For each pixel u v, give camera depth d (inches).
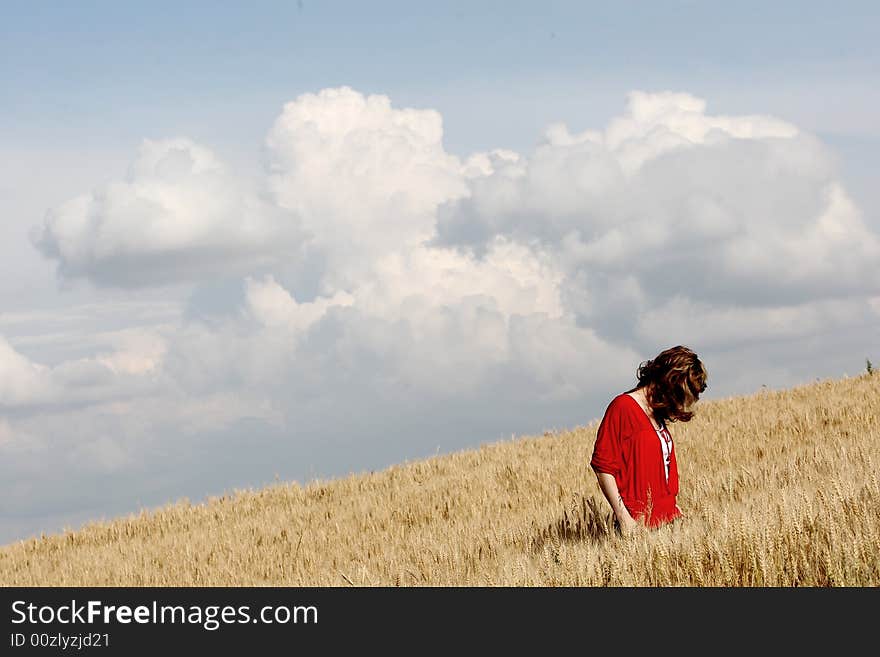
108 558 546.9
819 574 182.4
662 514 251.8
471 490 567.2
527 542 321.1
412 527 472.4
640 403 258.5
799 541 191.6
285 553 468.4
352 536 484.7
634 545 211.8
